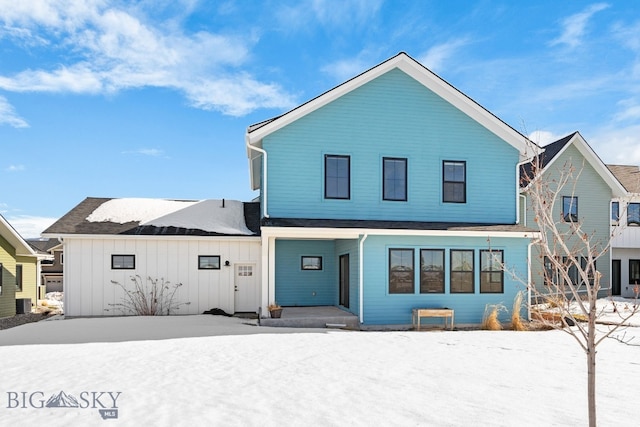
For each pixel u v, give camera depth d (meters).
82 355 7.40
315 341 8.78
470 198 14.05
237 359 7.09
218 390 5.34
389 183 13.67
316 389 5.37
